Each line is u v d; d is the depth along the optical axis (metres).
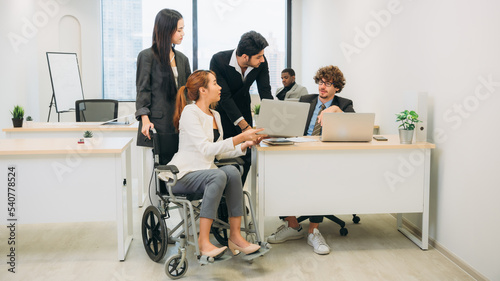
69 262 2.77
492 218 2.37
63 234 3.31
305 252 2.94
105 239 3.21
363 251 2.96
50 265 2.72
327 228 3.47
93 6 6.93
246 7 7.40
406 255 2.88
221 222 2.73
